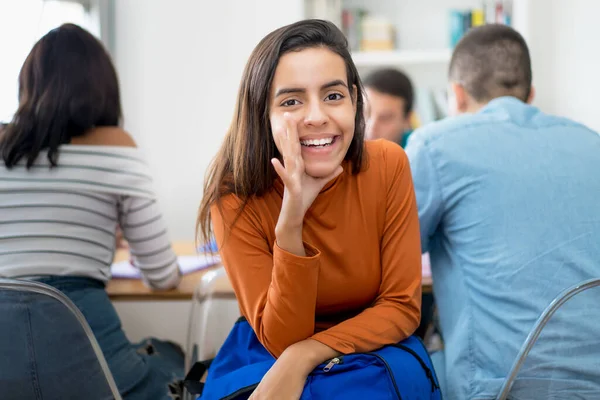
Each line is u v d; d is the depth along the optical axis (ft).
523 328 4.79
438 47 11.46
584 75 10.88
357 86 4.47
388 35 10.97
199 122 10.89
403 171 4.68
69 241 5.62
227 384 4.24
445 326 5.37
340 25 10.98
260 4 10.73
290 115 4.00
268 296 4.18
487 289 4.99
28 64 5.81
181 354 7.30
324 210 4.47
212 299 6.32
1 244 5.51
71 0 9.84
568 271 4.80
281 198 4.49
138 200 6.02
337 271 4.51
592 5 10.75
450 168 5.29
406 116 9.38
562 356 4.65
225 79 10.82
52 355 4.98
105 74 6.00
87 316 5.54
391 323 4.41
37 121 5.68
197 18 10.78
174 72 10.82
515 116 5.45
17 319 4.88
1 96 8.74
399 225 4.60
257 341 4.67
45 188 5.64
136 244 6.15
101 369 5.14
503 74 5.97
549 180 5.05
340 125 4.11
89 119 5.84
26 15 9.06
